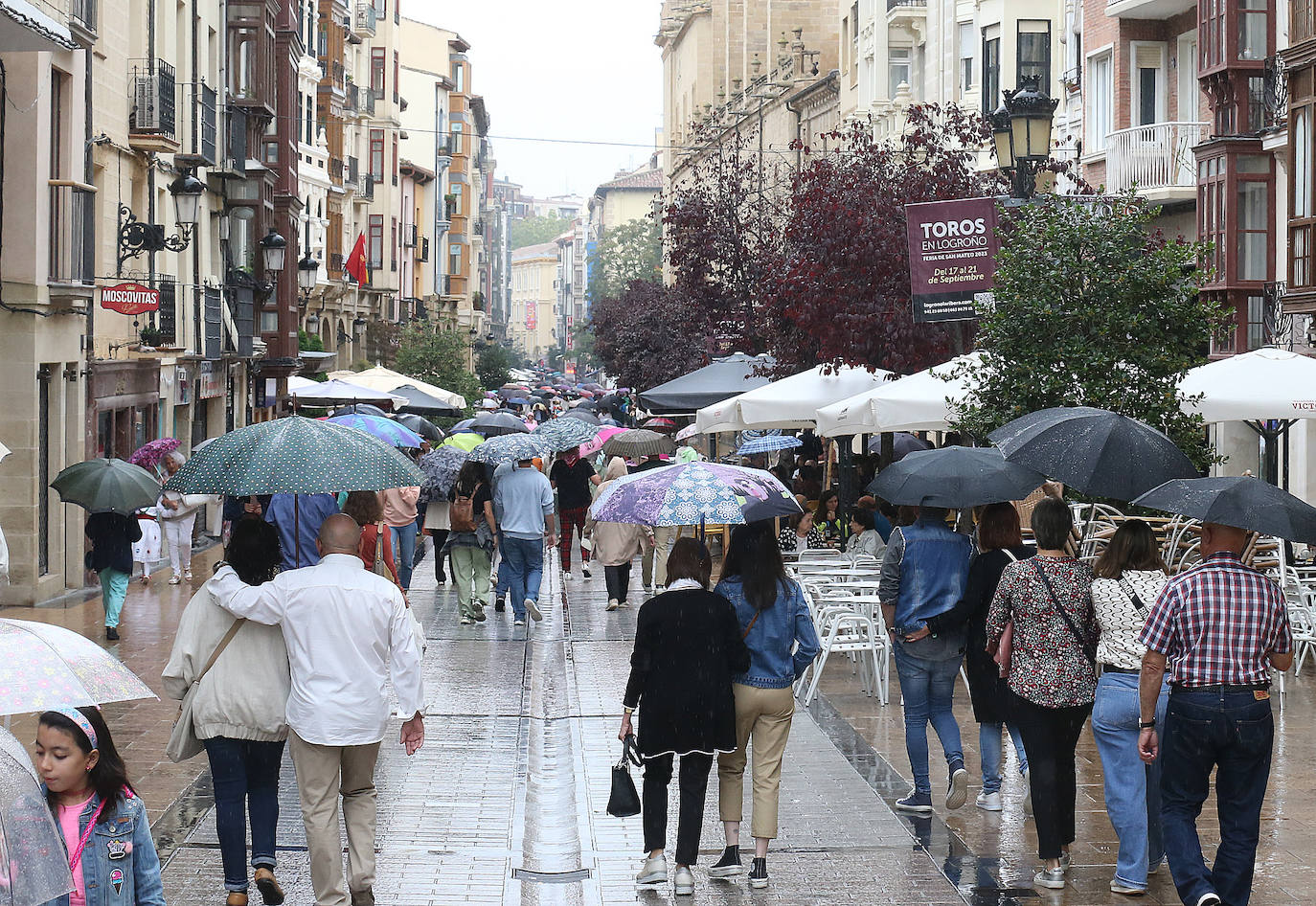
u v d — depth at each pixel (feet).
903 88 241.96
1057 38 200.03
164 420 171.94
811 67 385.50
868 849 51.65
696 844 47.52
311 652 44.06
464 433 148.05
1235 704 42.70
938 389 88.48
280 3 240.73
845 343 129.70
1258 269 153.89
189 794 58.13
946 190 135.03
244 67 217.56
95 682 28.81
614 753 67.97
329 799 44.57
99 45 140.36
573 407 301.22
